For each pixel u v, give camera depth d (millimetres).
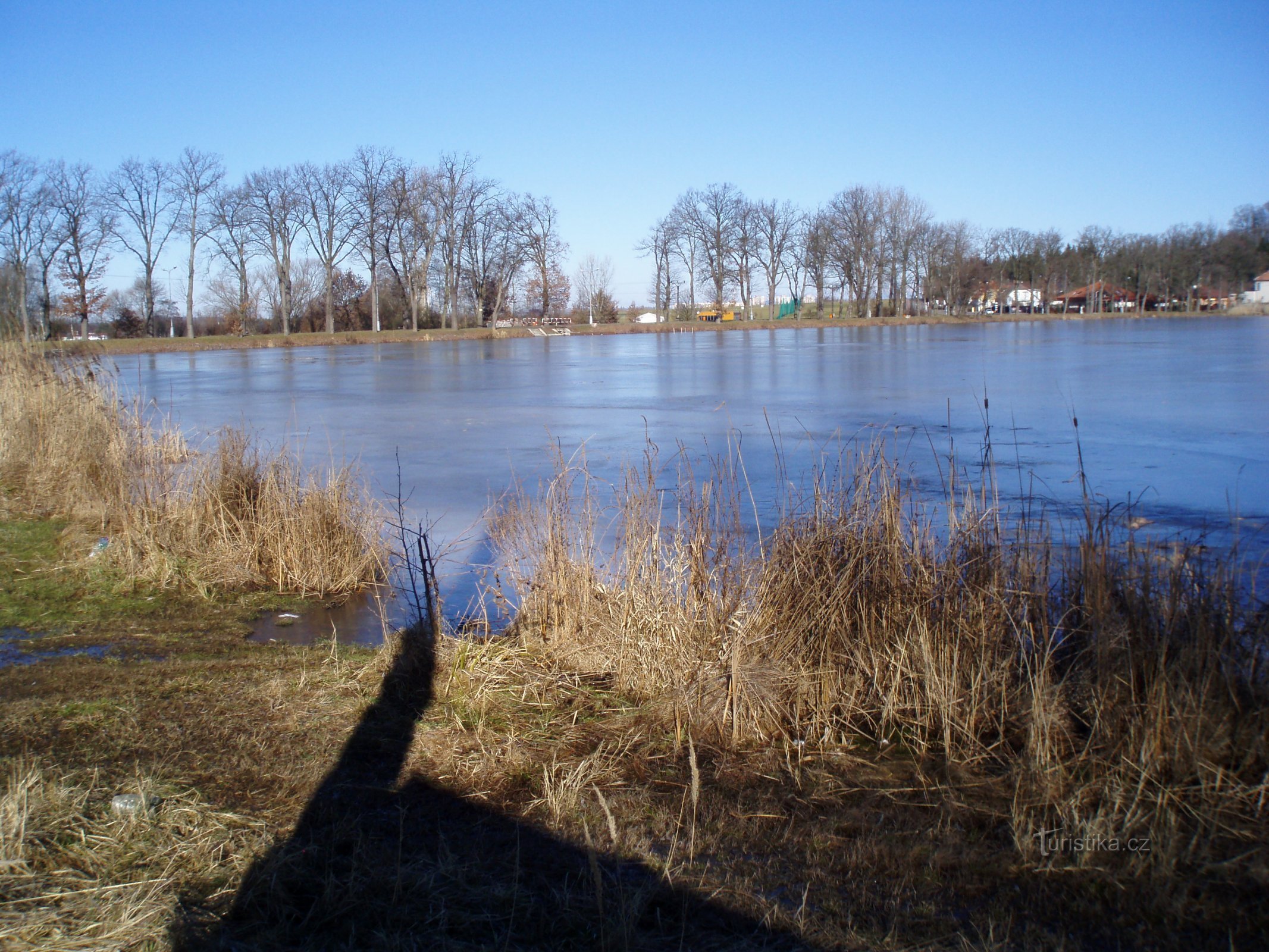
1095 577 4281
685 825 3604
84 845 3277
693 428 15492
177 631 6043
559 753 4188
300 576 7133
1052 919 3033
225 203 65250
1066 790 3693
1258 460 11445
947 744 4094
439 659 4977
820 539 4906
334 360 43188
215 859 3238
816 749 4293
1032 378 23719
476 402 21250
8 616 6305
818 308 86188
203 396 24078
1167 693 3740
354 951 2787
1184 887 3166
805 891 3115
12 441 10727
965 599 4598
